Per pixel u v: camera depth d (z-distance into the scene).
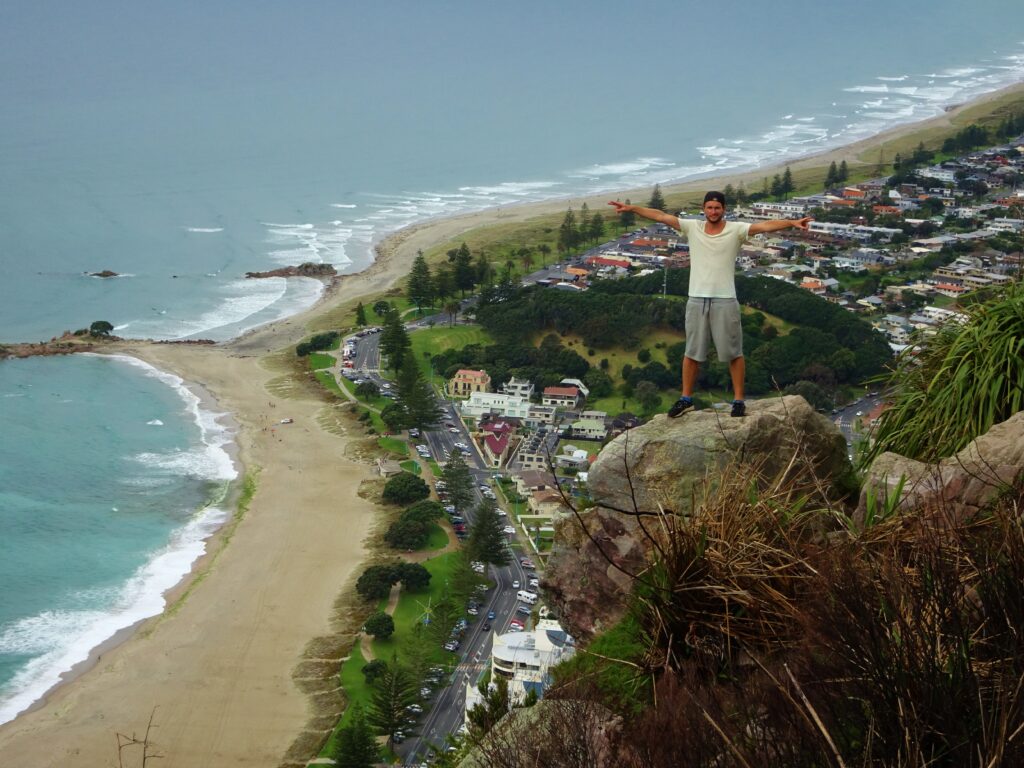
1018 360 10.59
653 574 8.17
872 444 12.82
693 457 9.16
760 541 7.92
